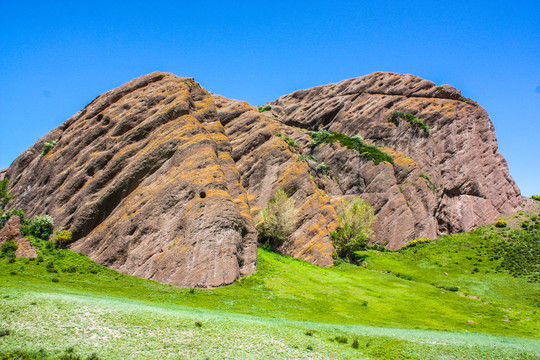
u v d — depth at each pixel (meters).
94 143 59.53
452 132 87.06
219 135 64.75
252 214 68.19
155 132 57.97
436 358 23.95
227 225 46.16
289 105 119.06
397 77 104.62
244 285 42.31
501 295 49.81
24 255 42.75
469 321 36.78
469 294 48.38
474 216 78.25
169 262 43.59
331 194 86.38
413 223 76.12
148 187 52.00
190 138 55.62
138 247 46.50
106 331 22.33
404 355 24.08
